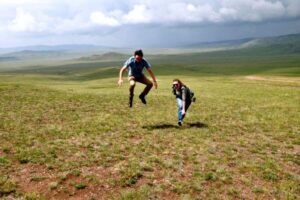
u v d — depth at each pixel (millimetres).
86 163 14203
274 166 15039
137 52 18375
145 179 13047
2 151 15359
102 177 13023
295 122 24766
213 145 17844
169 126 21906
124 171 13445
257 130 21984
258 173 14117
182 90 21188
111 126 21203
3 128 19469
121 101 33594
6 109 25875
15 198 11320
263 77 149875
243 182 13273
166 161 14797
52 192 11859
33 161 14211
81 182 12555
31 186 12203
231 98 40594
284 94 47344
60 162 14266
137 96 39625
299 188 13008
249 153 16906
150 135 19203
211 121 24344
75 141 17391
